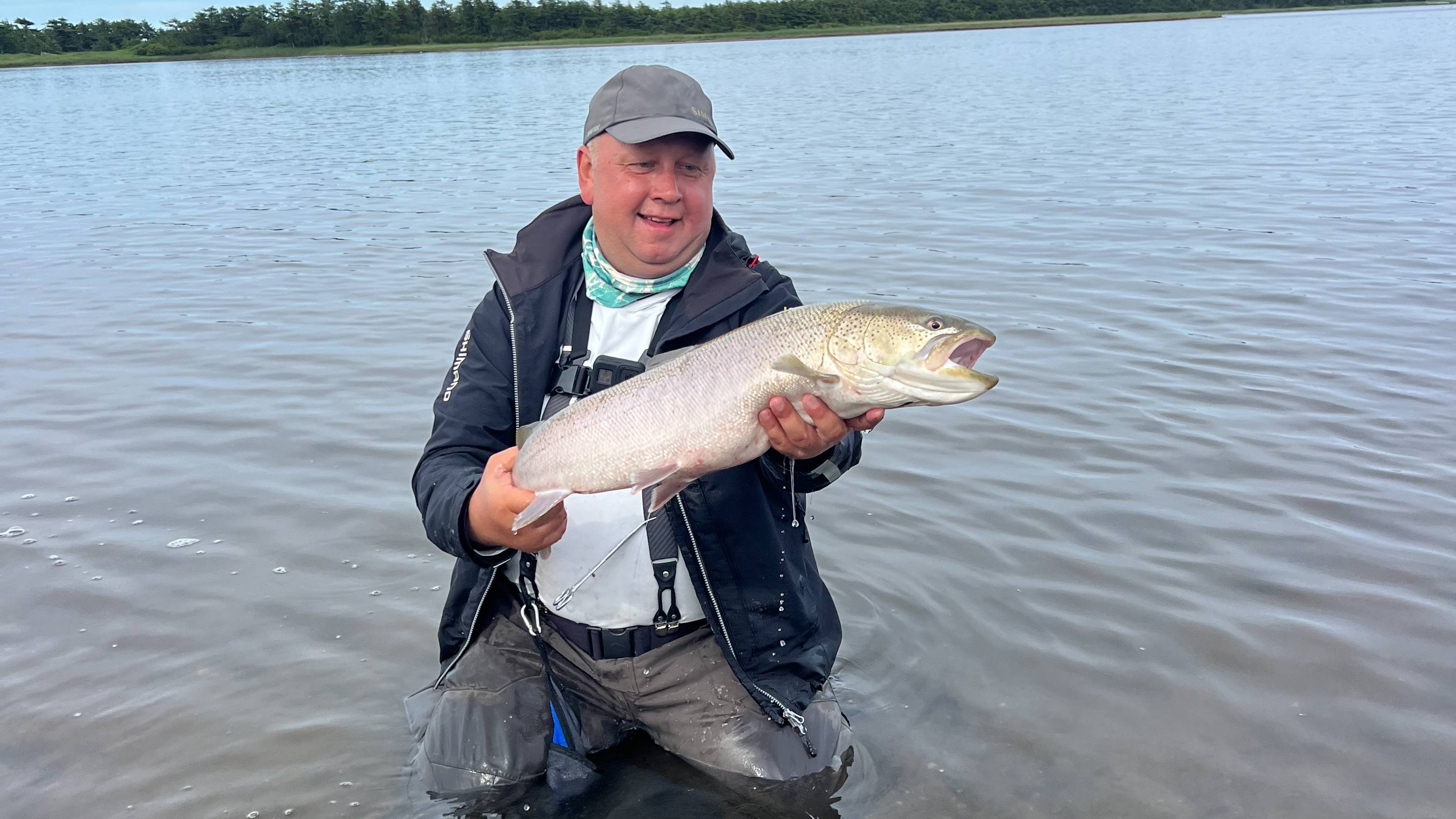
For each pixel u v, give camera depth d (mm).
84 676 4129
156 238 13086
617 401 3125
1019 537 5141
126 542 5168
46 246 12703
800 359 3043
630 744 3742
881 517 5395
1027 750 3672
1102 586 4691
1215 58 46781
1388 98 26328
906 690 4035
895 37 96188
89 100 42812
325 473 5957
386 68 64812
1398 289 9047
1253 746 3666
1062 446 6133
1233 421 6387
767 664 3539
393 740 3768
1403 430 6172
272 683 4102
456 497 3260
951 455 6086
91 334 8750
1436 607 4422
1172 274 9828
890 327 3010
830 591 4746
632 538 3484
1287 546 4953
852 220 12914
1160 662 4156
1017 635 4363
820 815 3359
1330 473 5664
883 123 24516
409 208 14891
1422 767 3543
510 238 12656
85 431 6590
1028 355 7684
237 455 6207
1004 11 115250
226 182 18156
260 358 8031
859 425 3207
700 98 3395
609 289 3562
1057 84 34750
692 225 3455
